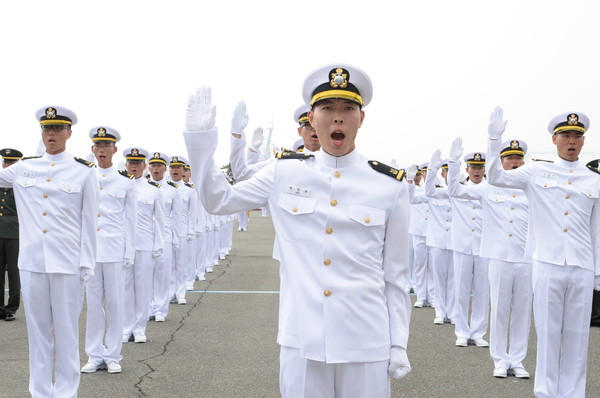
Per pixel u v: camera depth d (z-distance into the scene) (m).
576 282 6.04
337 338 3.11
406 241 3.32
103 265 7.18
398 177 3.33
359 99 3.28
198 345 8.41
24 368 7.08
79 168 6.00
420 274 12.44
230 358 7.71
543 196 6.18
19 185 5.91
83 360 7.65
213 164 3.26
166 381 6.73
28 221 5.85
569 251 6.02
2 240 9.93
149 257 8.82
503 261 7.39
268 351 8.05
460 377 7.18
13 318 10.12
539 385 6.20
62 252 5.82
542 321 6.15
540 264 6.16
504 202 7.57
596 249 6.10
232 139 5.62
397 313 3.30
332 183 3.28
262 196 3.36
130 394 6.27
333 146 3.30
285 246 3.28
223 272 16.58
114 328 7.16
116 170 7.71
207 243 16.94
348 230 3.23
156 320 10.10
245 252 21.98
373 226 3.23
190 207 12.15
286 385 3.20
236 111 5.51
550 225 6.12
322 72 3.28
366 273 3.23
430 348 8.65
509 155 7.94
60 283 5.82
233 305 11.60
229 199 3.28
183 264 11.91
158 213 8.98
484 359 8.06
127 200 7.52
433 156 9.43
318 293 3.17
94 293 7.17
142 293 8.73
